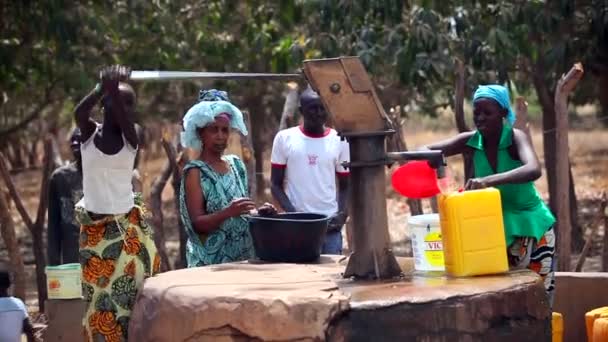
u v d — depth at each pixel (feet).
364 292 22.16
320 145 34.60
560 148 38.75
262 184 74.84
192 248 28.19
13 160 121.29
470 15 53.62
